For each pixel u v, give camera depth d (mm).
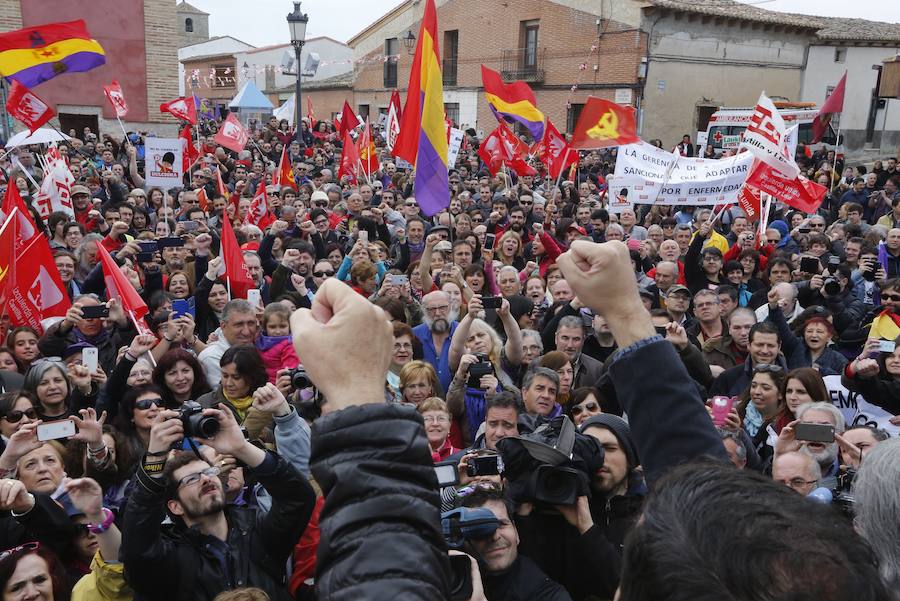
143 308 6285
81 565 3730
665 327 6312
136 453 4531
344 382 1024
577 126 11125
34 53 9688
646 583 856
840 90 20500
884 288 7414
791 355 6816
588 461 3307
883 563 1233
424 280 8852
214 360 6234
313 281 8664
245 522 3455
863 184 16859
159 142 10891
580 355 6523
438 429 4680
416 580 913
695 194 11258
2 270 6785
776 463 3711
